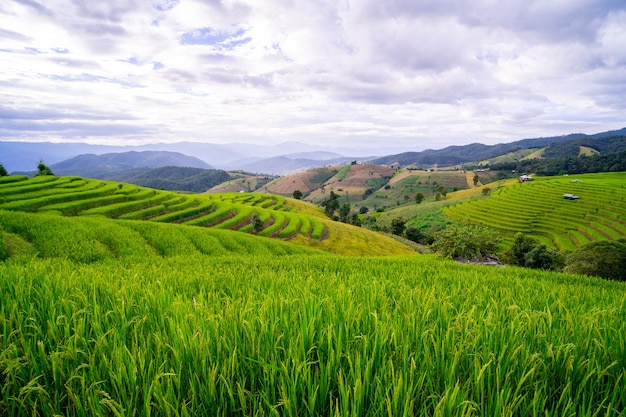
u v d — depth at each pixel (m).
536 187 133.00
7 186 51.09
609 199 101.94
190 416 2.12
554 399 2.54
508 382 2.43
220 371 2.44
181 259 17.64
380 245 73.00
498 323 3.42
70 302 3.65
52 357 2.44
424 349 2.75
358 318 3.45
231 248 34.12
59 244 21.27
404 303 4.46
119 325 3.36
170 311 3.73
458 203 135.25
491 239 36.25
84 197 52.91
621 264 26.75
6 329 2.98
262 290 5.76
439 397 2.27
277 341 2.77
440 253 38.69
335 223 83.56
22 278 4.91
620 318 4.04
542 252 42.72
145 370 2.45
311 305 3.75
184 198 73.12
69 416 2.26
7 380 2.31
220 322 3.20
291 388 2.21
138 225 32.12
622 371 2.71
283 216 75.94
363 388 2.29
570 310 4.84
